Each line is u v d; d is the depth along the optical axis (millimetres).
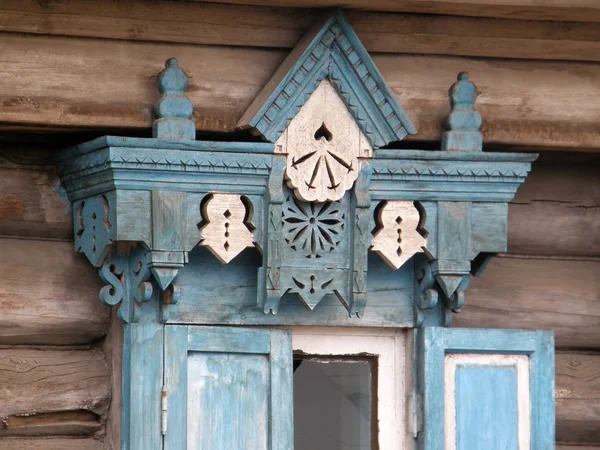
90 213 6824
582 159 7684
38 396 6891
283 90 6695
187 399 6797
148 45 6766
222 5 6758
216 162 6645
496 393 7258
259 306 6770
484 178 7051
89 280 7039
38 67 6605
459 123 7051
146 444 6707
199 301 6879
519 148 7297
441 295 7223
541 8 6945
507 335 7277
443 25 7051
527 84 7266
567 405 7652
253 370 6930
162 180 6613
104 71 6684
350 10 6898
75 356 7031
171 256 6609
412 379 7219
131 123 6684
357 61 6793
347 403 8391
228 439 6852
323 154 6773
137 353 6738
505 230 7117
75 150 6727
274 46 6906
